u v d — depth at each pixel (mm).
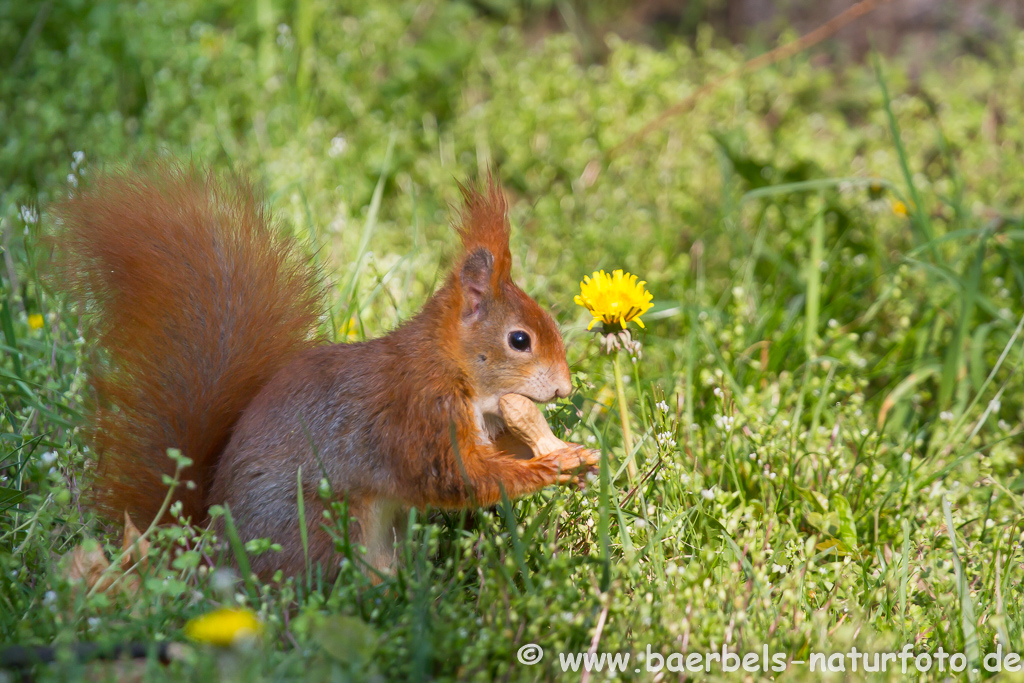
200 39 12852
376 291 8742
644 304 6324
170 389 6008
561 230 10484
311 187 10352
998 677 5129
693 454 7008
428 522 6152
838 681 4934
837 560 6375
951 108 13305
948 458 7625
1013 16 15094
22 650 4453
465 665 4750
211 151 10648
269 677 4379
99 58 11805
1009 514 6926
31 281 7988
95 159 9523
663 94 13297
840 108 14523
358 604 5156
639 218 10797
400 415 5746
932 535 6539
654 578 5637
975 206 10797
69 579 5219
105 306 6109
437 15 14836
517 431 6012
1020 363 8039
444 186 11219
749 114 13297
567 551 5945
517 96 13125
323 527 5457
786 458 6926
